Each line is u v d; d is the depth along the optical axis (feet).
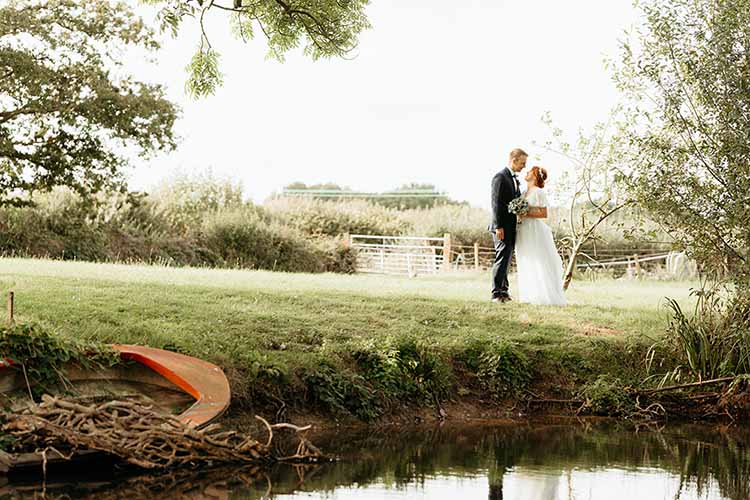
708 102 37.58
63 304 33.45
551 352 35.91
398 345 33.19
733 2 37.47
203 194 96.78
